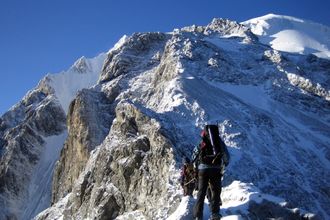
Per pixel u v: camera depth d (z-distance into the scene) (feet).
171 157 101.96
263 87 191.42
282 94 185.98
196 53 199.31
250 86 189.88
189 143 115.34
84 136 212.02
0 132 349.00
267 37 426.51
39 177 301.22
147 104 179.22
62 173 222.89
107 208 110.52
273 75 199.00
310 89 193.47
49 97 361.10
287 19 469.57
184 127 134.62
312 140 155.43
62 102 371.56
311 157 143.02
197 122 139.64
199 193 31.81
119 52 279.90
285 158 137.39
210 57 199.11
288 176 125.18
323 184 129.80
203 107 147.95
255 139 140.36
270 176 121.80
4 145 326.03
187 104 148.56
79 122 217.15
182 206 36.81
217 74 188.44
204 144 31.91
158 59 266.36
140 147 112.57
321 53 372.58
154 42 287.89
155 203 96.94
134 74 256.73
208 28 288.92
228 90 180.75
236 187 43.04
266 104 178.40
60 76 398.21
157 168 104.32
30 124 328.90
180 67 183.32
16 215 275.80
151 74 248.52
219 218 31.50
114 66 269.03
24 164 304.71
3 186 288.92
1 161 305.94
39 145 321.11
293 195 117.91
